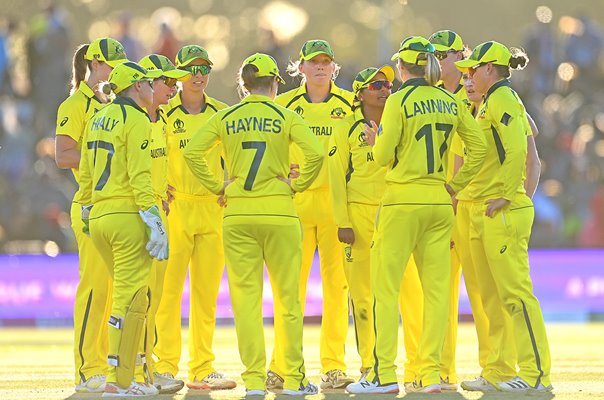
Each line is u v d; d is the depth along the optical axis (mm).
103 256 32625
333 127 36000
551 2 143125
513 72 80375
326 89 36750
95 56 34031
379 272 32531
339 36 163500
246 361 32531
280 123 32250
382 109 34688
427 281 32594
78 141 34375
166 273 36094
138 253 31906
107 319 34969
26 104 75375
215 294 36375
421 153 31938
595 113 79875
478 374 39844
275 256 32438
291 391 32406
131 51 77562
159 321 36250
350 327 60281
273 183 32250
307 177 32312
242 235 32281
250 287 32469
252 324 32375
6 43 76500
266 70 32406
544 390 33031
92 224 32125
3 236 70750
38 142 74562
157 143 34406
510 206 32938
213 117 32594
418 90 32031
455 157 34938
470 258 34531
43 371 41375
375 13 163250
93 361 34500
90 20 150000
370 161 34625
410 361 35688
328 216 36125
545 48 80688
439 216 32219
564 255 65562
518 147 32344
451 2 156000
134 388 32344
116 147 31594
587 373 39375
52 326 62188
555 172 77250
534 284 65125
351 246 35000
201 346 36281
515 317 33188
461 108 32438
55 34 75375
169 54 78312
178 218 35906
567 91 80688
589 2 142250
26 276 62219
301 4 162625
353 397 31828
